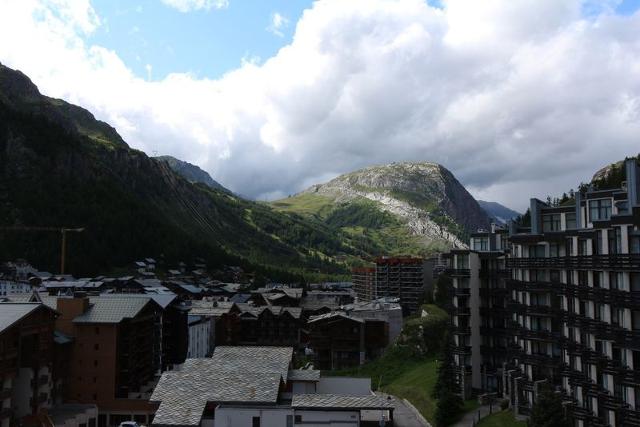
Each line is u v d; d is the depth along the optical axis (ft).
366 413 240.94
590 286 202.80
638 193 186.50
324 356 496.64
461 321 333.42
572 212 255.09
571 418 207.41
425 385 351.25
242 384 254.68
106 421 331.36
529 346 255.91
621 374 172.76
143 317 372.79
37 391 295.48
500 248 341.21
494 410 284.82
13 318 276.00
